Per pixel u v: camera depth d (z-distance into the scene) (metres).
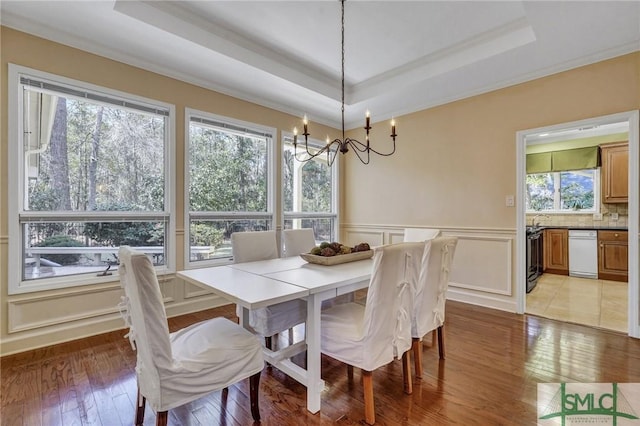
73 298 2.54
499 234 3.36
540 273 5.04
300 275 1.97
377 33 2.72
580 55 2.76
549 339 2.58
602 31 2.38
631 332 2.62
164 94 3.06
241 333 1.62
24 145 2.38
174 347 1.47
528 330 2.77
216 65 2.98
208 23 2.62
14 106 2.28
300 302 2.23
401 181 4.28
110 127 2.80
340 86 3.88
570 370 2.07
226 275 1.98
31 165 2.41
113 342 2.48
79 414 1.63
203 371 1.36
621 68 2.64
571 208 5.47
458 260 3.69
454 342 2.54
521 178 3.20
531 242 4.24
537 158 5.68
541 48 2.64
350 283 1.88
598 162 5.06
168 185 3.12
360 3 2.32
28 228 2.39
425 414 1.63
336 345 1.68
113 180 2.82
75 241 2.61
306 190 4.54
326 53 3.09
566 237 5.13
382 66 3.37
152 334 1.23
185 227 3.22
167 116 3.11
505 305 3.32
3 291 2.25
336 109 4.26
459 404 1.72
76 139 2.62
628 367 2.10
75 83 2.54
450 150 3.76
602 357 2.25
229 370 1.45
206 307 3.35
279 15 2.49
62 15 2.25
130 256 1.21
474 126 3.55
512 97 3.26
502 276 3.34
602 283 4.56
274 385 1.93
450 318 3.09
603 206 5.13
